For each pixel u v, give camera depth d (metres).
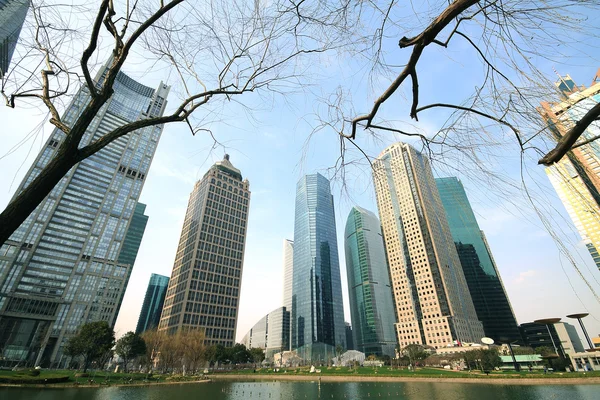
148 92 137.00
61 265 97.75
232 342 109.19
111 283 107.31
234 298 117.31
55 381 37.00
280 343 187.38
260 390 41.84
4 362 78.75
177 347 73.62
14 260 89.44
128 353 64.94
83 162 112.56
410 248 127.81
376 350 152.25
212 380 61.56
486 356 68.31
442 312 112.69
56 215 101.38
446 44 3.40
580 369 64.56
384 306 164.62
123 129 3.84
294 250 186.75
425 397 32.81
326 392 39.44
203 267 114.50
